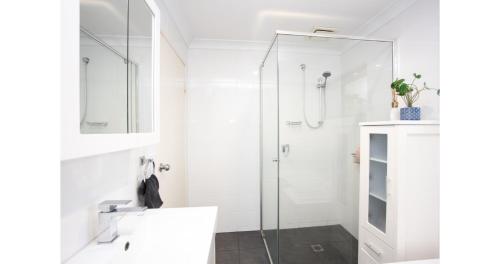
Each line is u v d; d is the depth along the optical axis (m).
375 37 1.94
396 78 1.69
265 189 2.31
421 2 1.47
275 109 1.90
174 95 1.85
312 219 1.91
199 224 0.94
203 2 1.69
